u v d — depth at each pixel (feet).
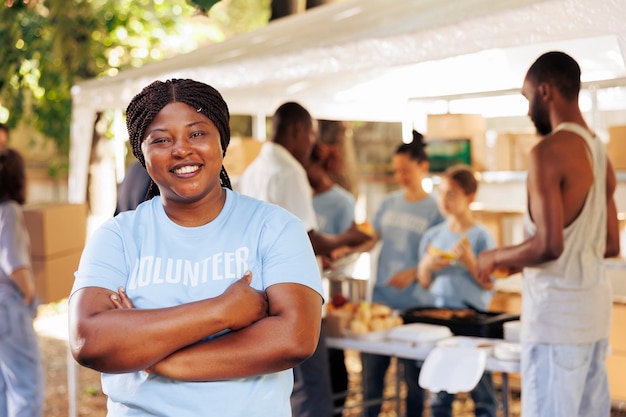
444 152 20.39
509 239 20.35
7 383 14.64
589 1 9.36
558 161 10.35
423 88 15.07
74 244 17.61
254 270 6.41
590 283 10.65
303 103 18.99
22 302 14.55
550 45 12.71
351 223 17.83
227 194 6.63
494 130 20.90
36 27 24.97
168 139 6.31
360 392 16.12
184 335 6.00
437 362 12.43
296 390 13.37
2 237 14.34
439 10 11.79
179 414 6.17
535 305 10.76
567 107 10.62
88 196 29.19
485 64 13.62
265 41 14.51
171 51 32.81
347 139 24.50
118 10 28.71
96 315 6.16
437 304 15.85
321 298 6.48
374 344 13.61
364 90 17.22
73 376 16.69
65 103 27.71
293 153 14.01
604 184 10.80
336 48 12.31
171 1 30.22
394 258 16.87
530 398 10.86
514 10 10.05
